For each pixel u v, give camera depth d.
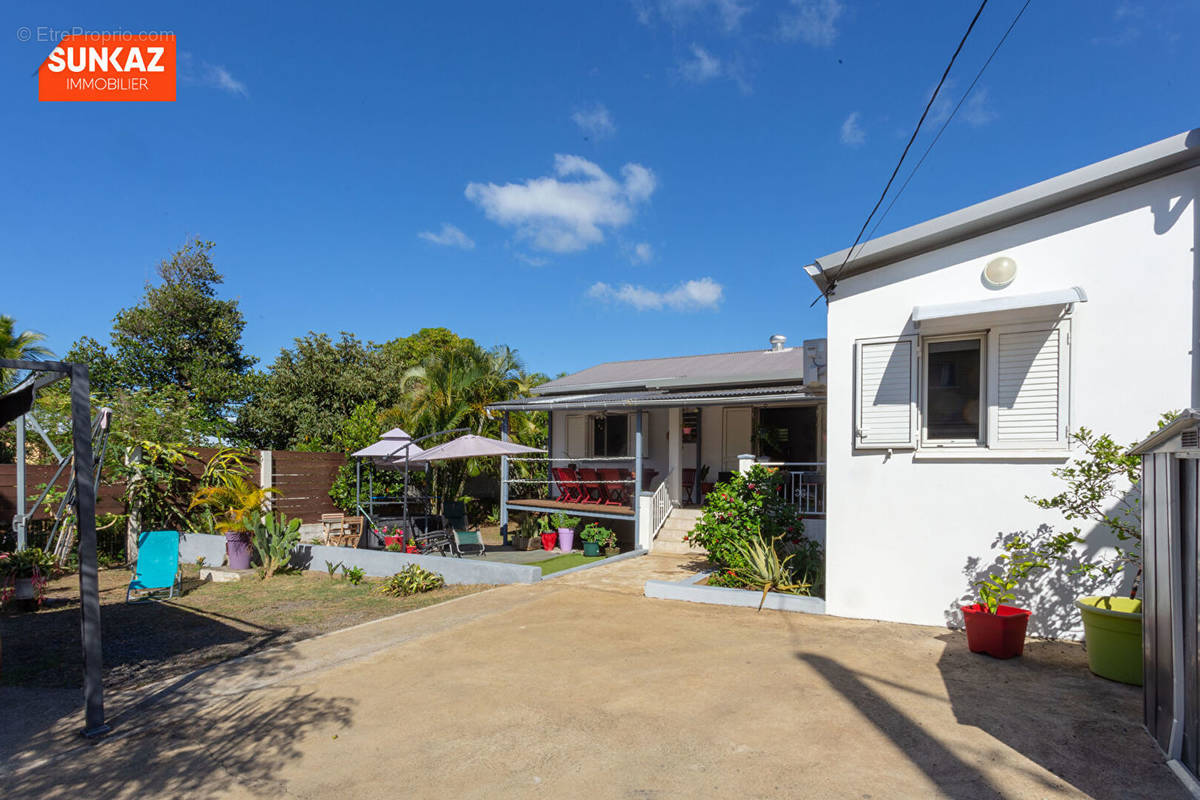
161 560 9.50
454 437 17.23
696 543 9.37
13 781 3.99
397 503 16.23
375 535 13.70
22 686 5.81
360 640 7.04
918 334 7.02
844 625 7.01
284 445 22.78
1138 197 6.12
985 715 4.55
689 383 14.35
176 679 5.91
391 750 4.28
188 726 4.80
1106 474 5.81
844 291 7.46
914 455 7.01
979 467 6.69
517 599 8.74
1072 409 6.30
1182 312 5.93
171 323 22.34
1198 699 3.53
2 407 5.42
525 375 20.91
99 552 12.66
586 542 12.98
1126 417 6.11
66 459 10.54
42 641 7.39
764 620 7.33
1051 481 6.35
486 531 17.97
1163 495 3.96
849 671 5.54
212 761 4.20
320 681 5.71
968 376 6.84
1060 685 5.12
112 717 5.03
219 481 13.49
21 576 9.05
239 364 24.22
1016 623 5.77
